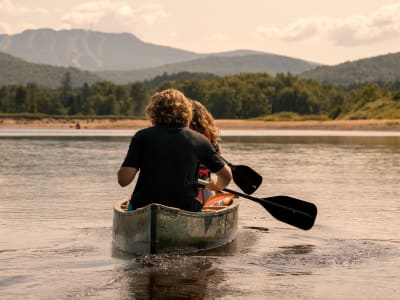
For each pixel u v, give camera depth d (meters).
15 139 41.81
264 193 12.24
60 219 8.85
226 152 25.72
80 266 5.89
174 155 6.34
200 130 7.98
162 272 5.64
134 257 6.19
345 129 69.94
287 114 110.12
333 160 21.67
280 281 5.42
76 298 4.80
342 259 6.38
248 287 5.19
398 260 6.36
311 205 7.52
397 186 13.56
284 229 8.20
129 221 6.32
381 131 65.38
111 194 11.90
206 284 5.25
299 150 27.58
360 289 5.18
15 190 12.49
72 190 12.50
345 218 9.12
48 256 6.36
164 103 6.48
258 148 29.25
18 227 8.16
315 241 7.35
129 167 6.36
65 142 36.66
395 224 8.60
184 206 6.38
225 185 6.71
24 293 4.95
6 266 5.89
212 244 6.75
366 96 95.19
